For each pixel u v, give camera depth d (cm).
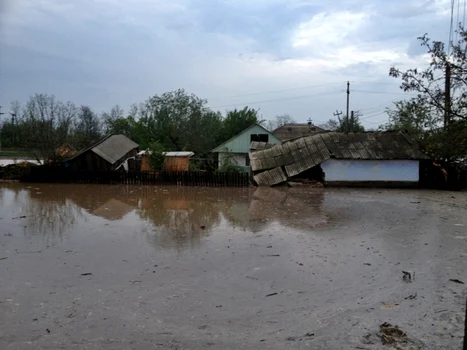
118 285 746
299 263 888
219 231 1230
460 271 830
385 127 3316
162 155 3114
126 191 2325
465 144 1919
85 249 1009
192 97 4466
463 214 1559
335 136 2839
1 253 970
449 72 1343
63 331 557
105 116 5884
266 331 557
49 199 1958
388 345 510
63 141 3334
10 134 5559
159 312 623
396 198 2064
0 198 1977
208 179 2605
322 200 1977
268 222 1381
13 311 627
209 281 769
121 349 504
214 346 511
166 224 1342
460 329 554
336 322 584
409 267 860
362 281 770
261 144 3234
